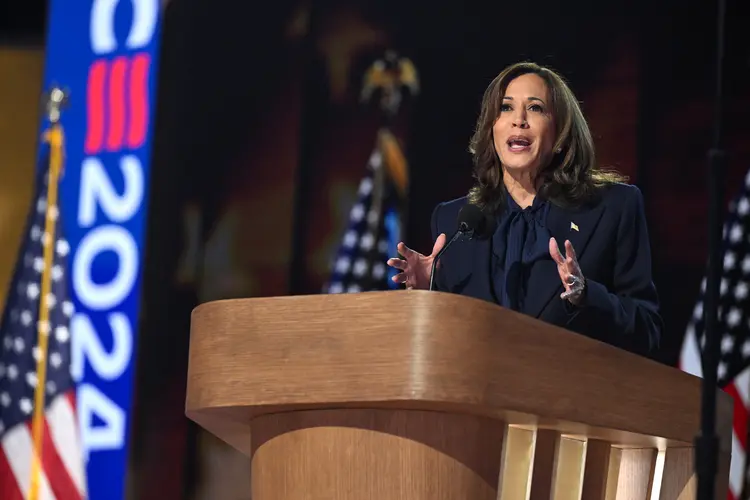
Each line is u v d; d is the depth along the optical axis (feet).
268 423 18.21
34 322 61.52
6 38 69.05
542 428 18.53
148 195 61.57
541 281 22.52
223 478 58.70
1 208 67.97
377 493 16.89
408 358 16.24
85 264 61.93
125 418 60.18
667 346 52.13
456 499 16.84
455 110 57.67
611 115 54.60
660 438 19.60
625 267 23.27
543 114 24.25
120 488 59.67
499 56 57.06
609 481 21.16
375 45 59.52
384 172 58.54
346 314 16.85
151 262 61.11
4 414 61.00
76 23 63.98
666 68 54.19
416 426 16.94
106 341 60.95
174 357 60.13
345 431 17.21
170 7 62.80
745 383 50.57
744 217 52.06
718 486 21.06
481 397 16.22
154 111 62.18
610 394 18.25
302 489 17.48
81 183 62.59
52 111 63.36
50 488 60.08
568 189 23.68
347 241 58.65
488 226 23.32
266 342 17.44
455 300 16.35
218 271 60.29
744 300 51.29
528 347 16.94
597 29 55.42
